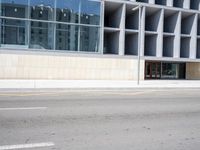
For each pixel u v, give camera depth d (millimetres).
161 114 9477
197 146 5832
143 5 30797
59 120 7875
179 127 7598
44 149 5305
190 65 37062
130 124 7707
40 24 25781
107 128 7141
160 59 31969
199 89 21453
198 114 9727
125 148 5535
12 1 24703
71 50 26938
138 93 16594
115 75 28469
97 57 27562
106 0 28406
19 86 17594
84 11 27531
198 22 38500
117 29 29719
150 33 32281
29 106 10203
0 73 24016
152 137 6445
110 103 11633
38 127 6988
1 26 24328
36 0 25562
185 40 36312
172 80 32094
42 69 25344
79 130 6828
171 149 5578
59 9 26453
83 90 17531
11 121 7574
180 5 35656
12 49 24547
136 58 29578
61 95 14250
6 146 5438
